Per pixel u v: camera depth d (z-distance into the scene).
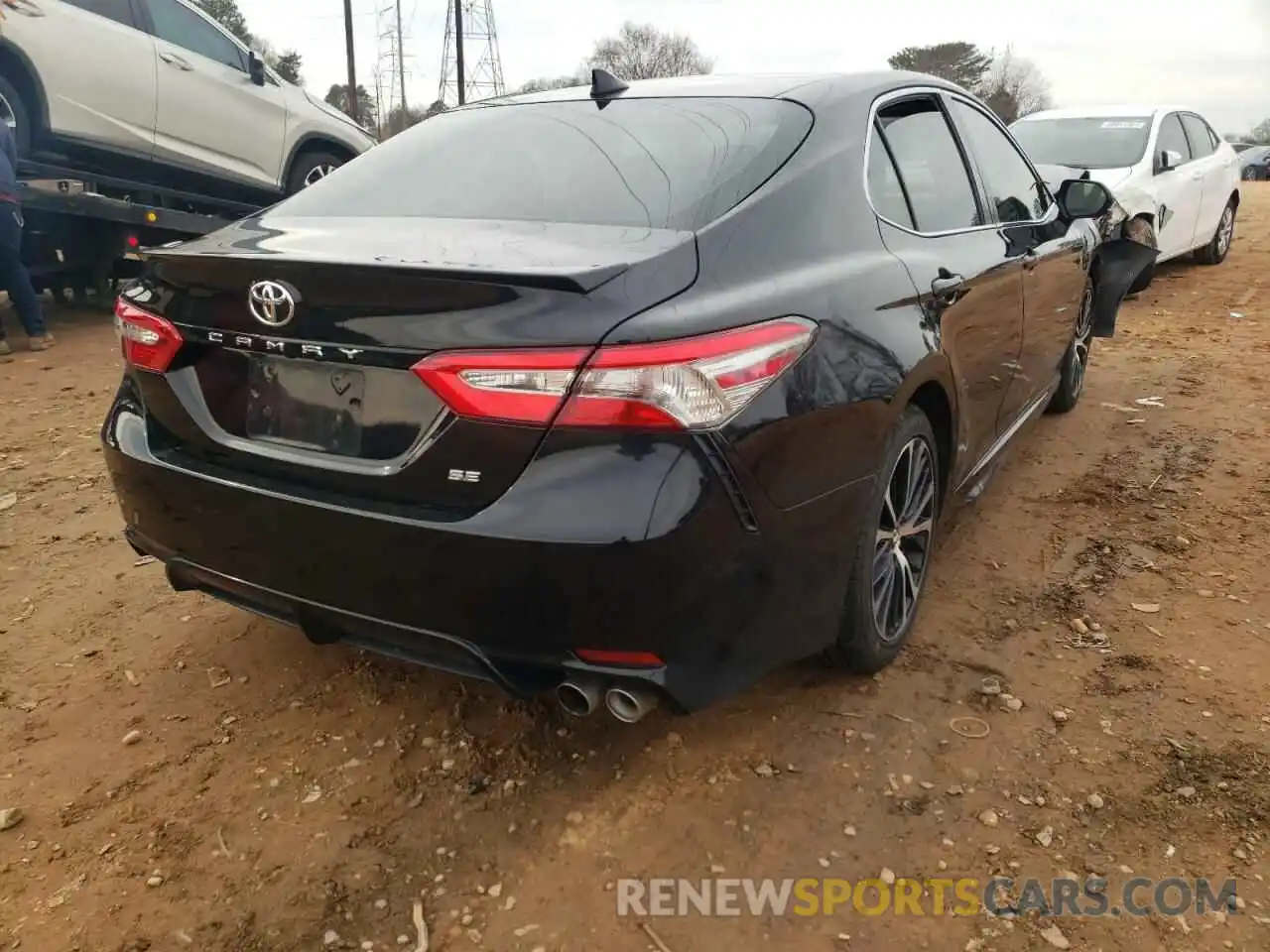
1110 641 3.15
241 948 2.12
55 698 2.97
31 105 7.05
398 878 2.29
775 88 2.95
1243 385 5.93
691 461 2.03
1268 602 3.37
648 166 2.64
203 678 3.07
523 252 2.21
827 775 2.57
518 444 2.03
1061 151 9.14
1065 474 4.56
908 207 3.06
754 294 2.25
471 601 2.12
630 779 2.58
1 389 6.19
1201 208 9.84
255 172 8.73
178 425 2.54
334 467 2.25
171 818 2.48
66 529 4.14
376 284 2.10
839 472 2.40
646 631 2.08
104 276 8.25
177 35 8.07
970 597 3.44
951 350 2.96
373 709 2.90
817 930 2.12
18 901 2.23
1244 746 2.63
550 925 2.16
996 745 2.67
